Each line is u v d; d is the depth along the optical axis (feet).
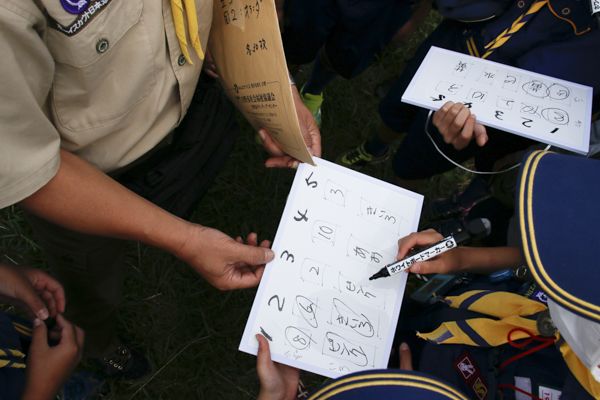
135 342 5.70
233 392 5.75
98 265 3.66
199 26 2.77
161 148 3.70
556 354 2.68
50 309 3.50
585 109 3.79
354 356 3.18
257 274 3.41
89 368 5.35
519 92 3.91
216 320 6.01
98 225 2.57
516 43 4.03
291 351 3.11
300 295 3.24
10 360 2.68
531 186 2.13
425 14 6.42
